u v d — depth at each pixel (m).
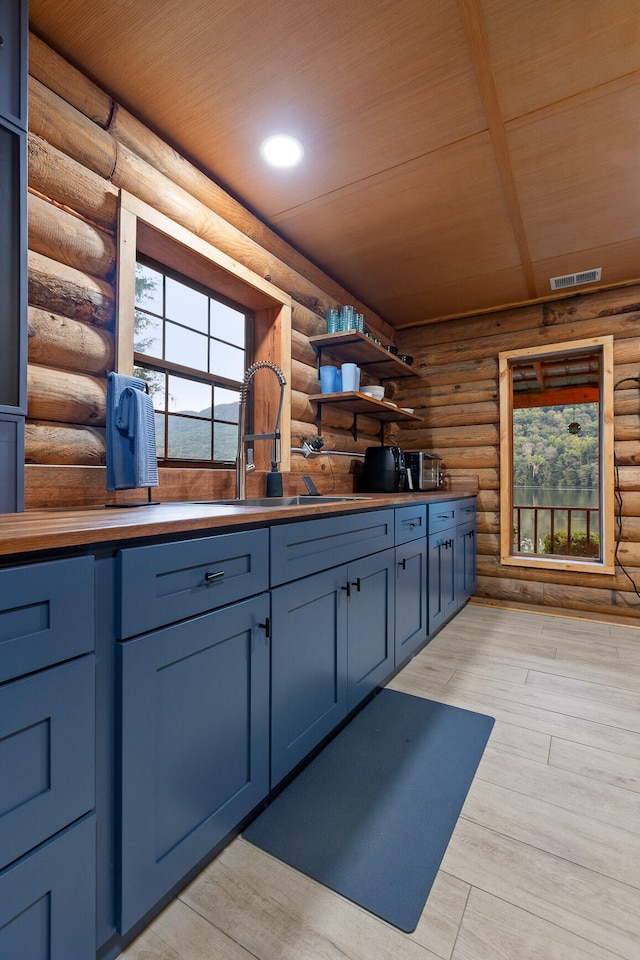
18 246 1.21
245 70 1.54
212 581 1.09
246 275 2.19
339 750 1.63
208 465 2.23
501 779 1.47
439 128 1.80
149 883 0.92
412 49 1.46
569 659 2.45
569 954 0.92
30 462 1.39
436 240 2.62
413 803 1.37
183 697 1.01
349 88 1.62
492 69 1.53
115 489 1.43
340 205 2.29
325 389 2.82
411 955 0.92
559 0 1.31
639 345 3.12
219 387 2.32
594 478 5.68
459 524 3.12
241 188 2.16
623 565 3.16
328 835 1.24
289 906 1.03
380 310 3.67
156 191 1.77
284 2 1.31
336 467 3.14
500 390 3.61
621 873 1.12
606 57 1.48
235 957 0.92
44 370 1.42
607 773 1.50
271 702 1.29
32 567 0.73
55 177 1.43
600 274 3.05
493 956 0.92
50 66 1.43
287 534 1.37
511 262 2.89
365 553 1.84
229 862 1.15
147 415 1.50
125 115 1.67
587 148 1.91
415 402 3.95
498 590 3.59
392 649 2.10
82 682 0.81
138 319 1.92
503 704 1.96
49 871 0.75
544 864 1.14
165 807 0.96
